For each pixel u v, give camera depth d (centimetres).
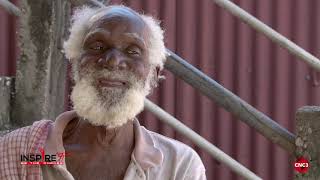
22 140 177
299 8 453
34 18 285
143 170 177
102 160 179
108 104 168
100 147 179
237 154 450
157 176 179
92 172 178
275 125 260
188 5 442
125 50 171
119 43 170
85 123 180
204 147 274
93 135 179
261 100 451
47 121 187
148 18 181
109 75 168
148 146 182
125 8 178
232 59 447
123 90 170
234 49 447
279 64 451
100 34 169
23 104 286
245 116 260
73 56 177
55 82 294
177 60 262
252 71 450
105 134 178
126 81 170
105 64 167
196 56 445
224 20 445
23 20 286
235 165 274
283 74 453
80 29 177
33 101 285
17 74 287
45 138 179
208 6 444
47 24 284
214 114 447
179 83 442
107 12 174
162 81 439
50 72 288
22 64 287
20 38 287
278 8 451
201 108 445
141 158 177
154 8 439
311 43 455
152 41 177
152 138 187
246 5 449
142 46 172
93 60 170
